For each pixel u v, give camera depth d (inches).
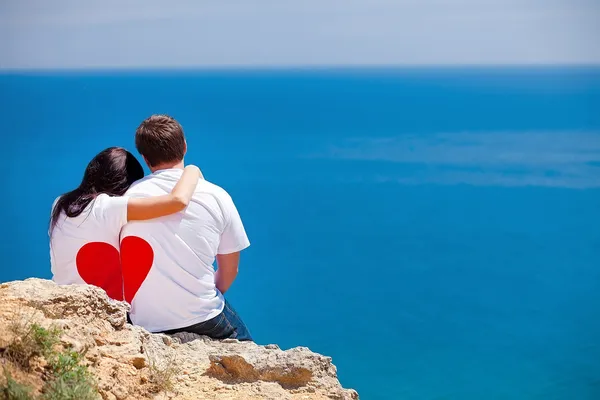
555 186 2063.2
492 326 1058.1
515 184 2098.9
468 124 3309.5
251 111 3774.6
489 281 1306.6
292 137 2960.1
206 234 143.6
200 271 143.5
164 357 131.0
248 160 2511.1
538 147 2687.0
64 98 4065.0
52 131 3179.1
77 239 141.7
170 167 149.5
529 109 3806.6
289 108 3868.1
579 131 3088.1
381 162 2416.3
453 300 1192.8
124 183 148.7
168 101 4136.3
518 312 1125.1
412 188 2063.2
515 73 6441.9
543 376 847.7
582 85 4859.7
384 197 1973.4
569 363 893.2
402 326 1057.5
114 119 3708.2
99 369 114.0
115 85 4835.1
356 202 1929.1
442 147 2689.5
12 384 94.2
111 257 143.5
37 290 123.0
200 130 3186.5
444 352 936.9
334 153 2596.0
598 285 1291.8
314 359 130.6
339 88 4889.3
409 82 5374.0
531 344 969.5
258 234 1672.0
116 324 127.3
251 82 5349.4
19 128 3201.3
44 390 100.0
